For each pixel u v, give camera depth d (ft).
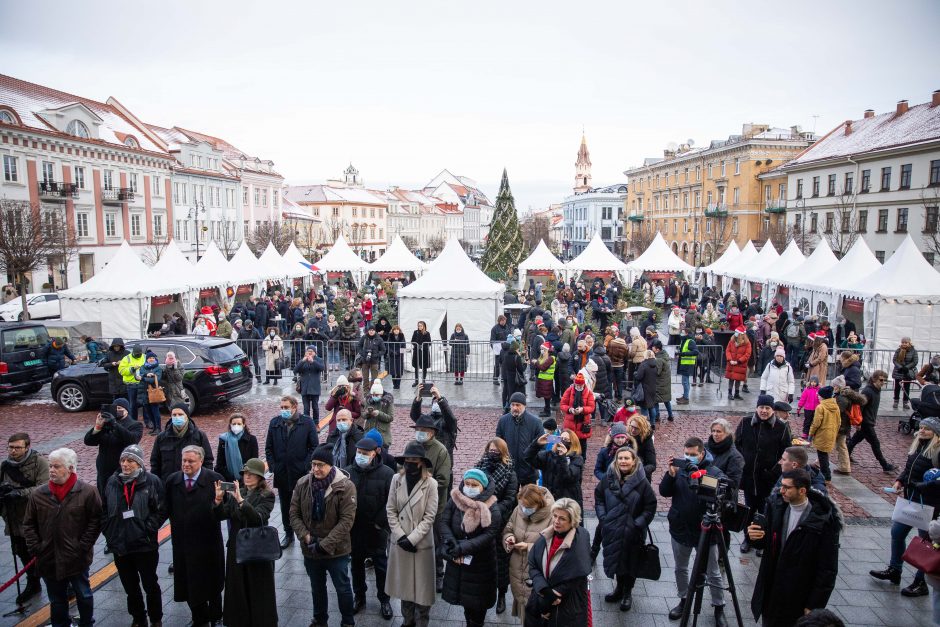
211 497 18.69
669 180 247.09
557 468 21.34
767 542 16.49
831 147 160.76
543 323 55.36
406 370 58.08
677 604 20.30
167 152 158.61
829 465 33.22
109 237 137.39
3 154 109.91
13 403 48.16
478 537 17.20
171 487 18.70
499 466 20.11
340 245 121.80
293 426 23.98
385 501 20.04
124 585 18.67
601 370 41.14
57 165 122.11
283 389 52.60
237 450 23.17
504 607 19.81
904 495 21.67
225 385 44.27
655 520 27.12
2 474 20.88
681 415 43.65
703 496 17.34
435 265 62.44
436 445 21.11
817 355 43.01
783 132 205.46
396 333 52.37
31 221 89.71
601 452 22.80
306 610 20.08
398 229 352.69
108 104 158.71
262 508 17.88
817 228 159.43
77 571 18.24
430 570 18.28
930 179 121.29
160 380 39.47
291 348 56.54
